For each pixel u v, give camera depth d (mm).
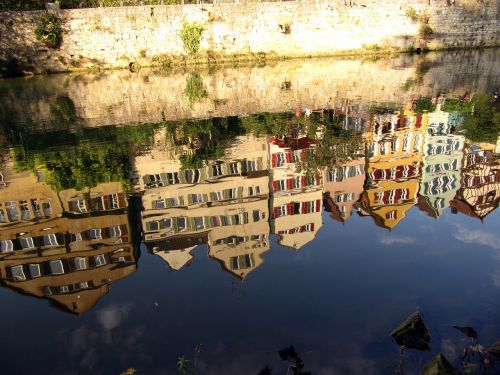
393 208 10609
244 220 11008
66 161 14461
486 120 18703
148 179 13211
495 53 44281
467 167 14367
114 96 26812
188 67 39812
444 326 5676
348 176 14867
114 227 10234
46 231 10156
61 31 37156
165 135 17516
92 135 17641
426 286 6750
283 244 8828
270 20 42094
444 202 10992
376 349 5332
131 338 5887
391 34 44812
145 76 35094
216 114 21266
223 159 14836
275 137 17156
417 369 4953
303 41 43406
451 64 37219
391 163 15852
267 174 14359
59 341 5941
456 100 22766
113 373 5230
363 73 33375
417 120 19062
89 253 8953
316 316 6109
